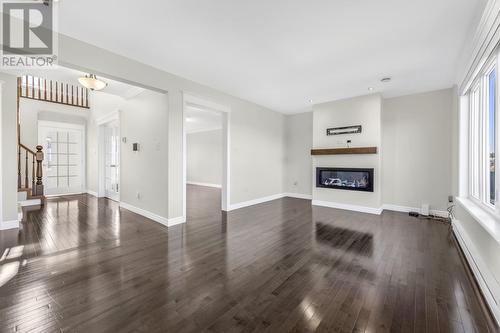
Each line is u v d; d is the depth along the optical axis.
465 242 2.62
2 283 1.95
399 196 4.76
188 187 8.94
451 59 3.05
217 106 4.45
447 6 2.01
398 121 4.75
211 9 2.09
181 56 3.02
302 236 3.24
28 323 1.48
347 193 4.90
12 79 3.55
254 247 2.83
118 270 2.21
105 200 5.76
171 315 1.58
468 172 3.18
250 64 3.25
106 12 2.13
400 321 1.54
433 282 2.03
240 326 1.48
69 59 2.54
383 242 3.01
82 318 1.54
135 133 4.50
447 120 4.25
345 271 2.23
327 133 5.18
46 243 2.88
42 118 6.21
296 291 1.88
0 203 3.42
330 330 1.45
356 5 2.01
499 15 1.61
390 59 3.07
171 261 2.42
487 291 1.76
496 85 1.97
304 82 3.99
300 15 2.16
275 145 6.30
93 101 6.51
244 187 5.25
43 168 6.27
